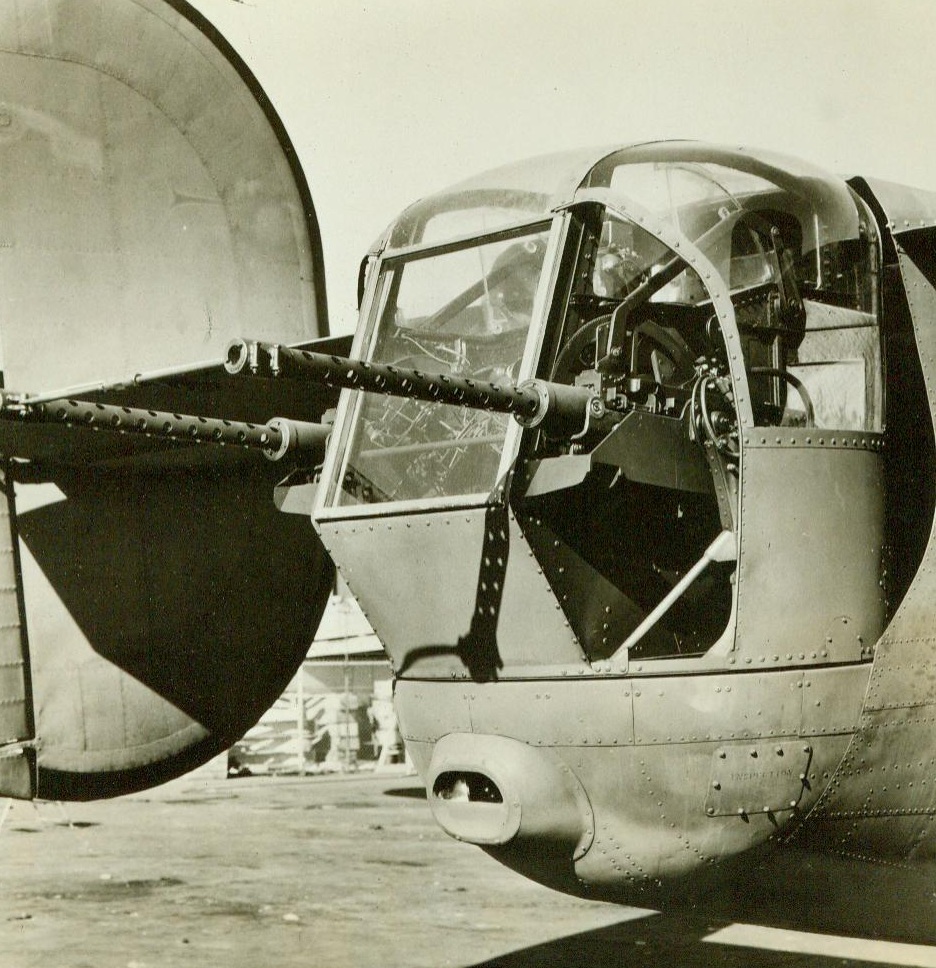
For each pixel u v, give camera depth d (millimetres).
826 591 4715
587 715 4484
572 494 4578
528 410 4191
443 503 4441
